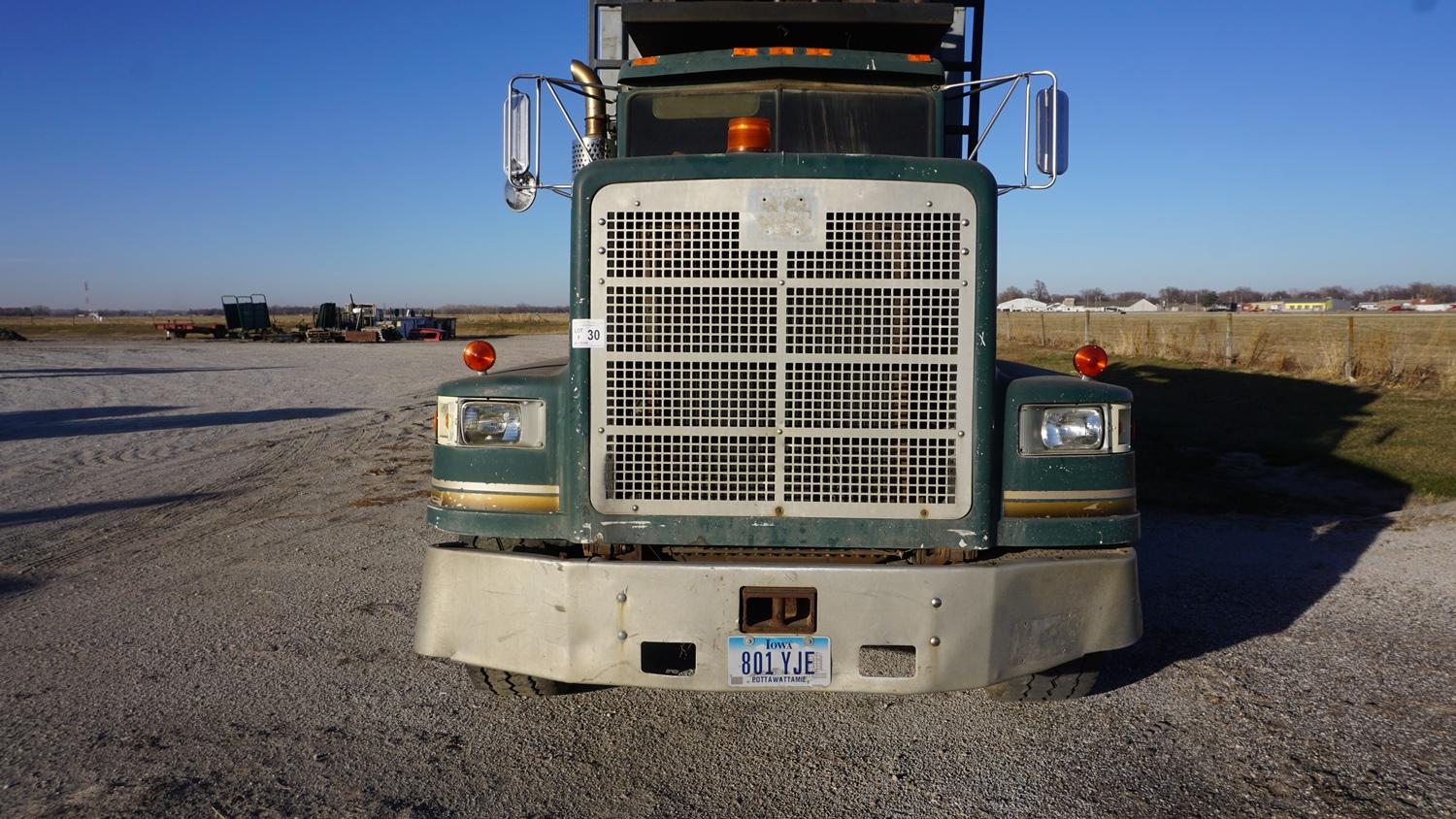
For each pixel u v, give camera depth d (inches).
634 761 148.6
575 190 140.3
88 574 261.3
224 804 133.8
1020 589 139.6
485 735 158.1
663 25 203.5
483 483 147.6
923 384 139.6
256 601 235.6
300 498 371.6
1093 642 143.8
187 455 477.1
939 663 137.7
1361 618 217.5
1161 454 442.3
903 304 138.9
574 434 142.3
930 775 143.0
